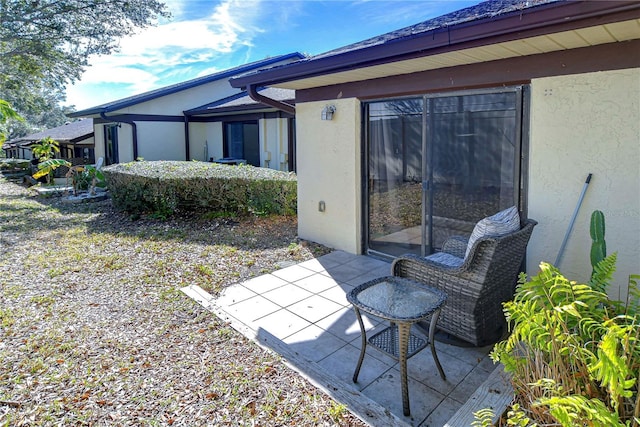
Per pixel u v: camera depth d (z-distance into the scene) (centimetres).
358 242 564
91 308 399
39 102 2375
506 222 312
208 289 447
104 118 1220
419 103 476
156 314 384
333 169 580
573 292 204
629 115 328
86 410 251
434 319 275
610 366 158
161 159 1335
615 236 345
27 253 588
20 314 385
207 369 292
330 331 352
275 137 1113
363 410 248
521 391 212
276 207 798
